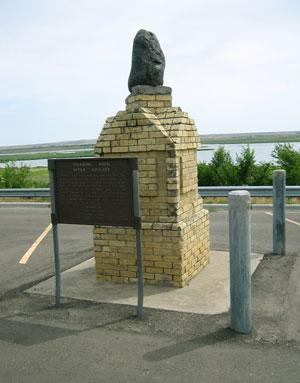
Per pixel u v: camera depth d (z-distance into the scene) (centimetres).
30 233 1018
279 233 720
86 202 495
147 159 572
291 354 393
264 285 579
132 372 373
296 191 1275
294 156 1673
